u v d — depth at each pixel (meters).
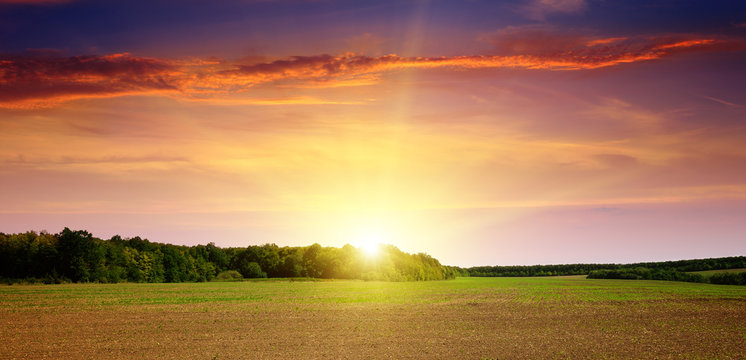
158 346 30.20
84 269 111.19
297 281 141.12
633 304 64.25
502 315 49.03
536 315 49.34
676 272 185.12
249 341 32.19
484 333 36.41
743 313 52.19
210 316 46.38
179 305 57.78
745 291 99.88
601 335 35.78
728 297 79.06
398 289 100.31
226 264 156.50
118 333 35.28
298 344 31.17
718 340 33.78
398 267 161.75
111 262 118.75
